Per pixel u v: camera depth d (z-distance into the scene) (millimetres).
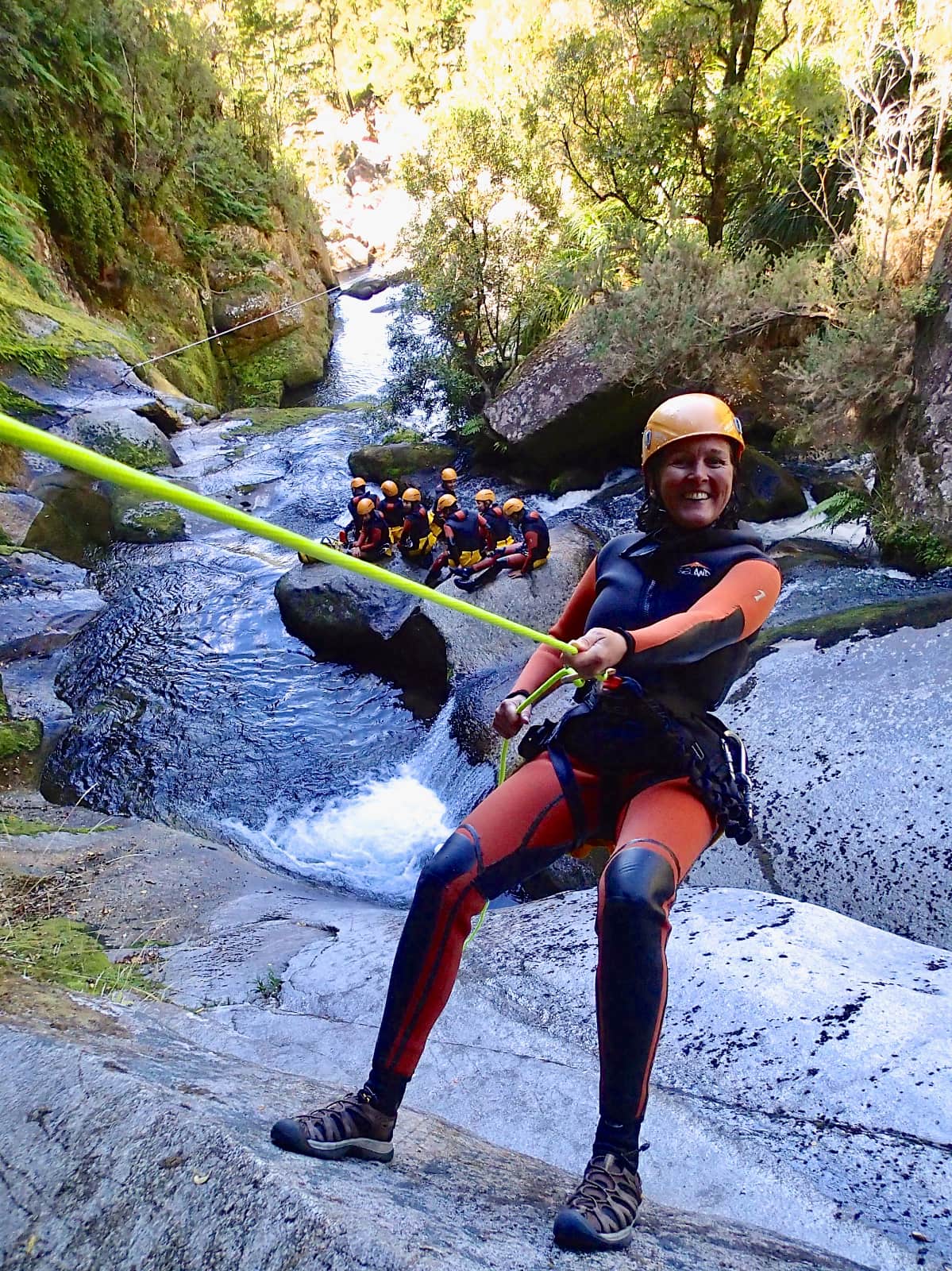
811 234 9469
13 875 4844
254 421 15289
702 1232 1697
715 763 1705
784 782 4223
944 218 6887
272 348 19797
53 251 15305
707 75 10281
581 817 1730
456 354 12594
